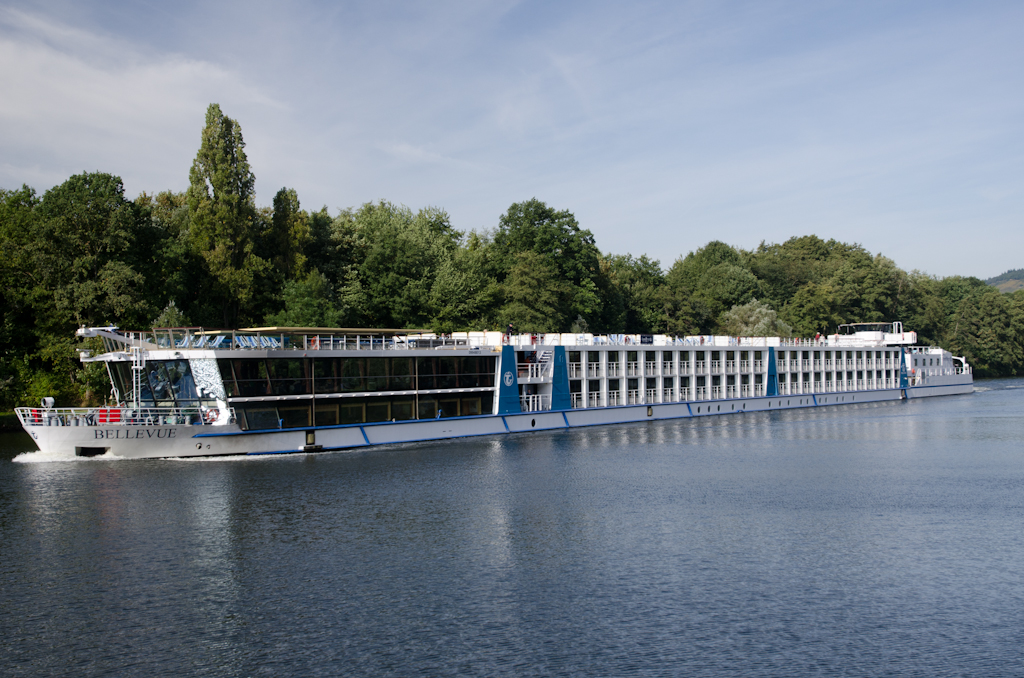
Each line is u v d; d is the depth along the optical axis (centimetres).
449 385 5775
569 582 2795
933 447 5759
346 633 2397
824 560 3038
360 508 3747
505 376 6138
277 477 4347
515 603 2611
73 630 2422
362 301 8519
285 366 4916
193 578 2827
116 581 2798
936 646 2317
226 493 3984
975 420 7588
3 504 3744
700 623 2466
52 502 3788
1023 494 4134
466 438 5844
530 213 11238
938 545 3225
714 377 7950
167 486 4109
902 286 15412
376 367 5338
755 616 2516
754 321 12875
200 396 4747
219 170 7500
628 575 2866
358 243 9188
